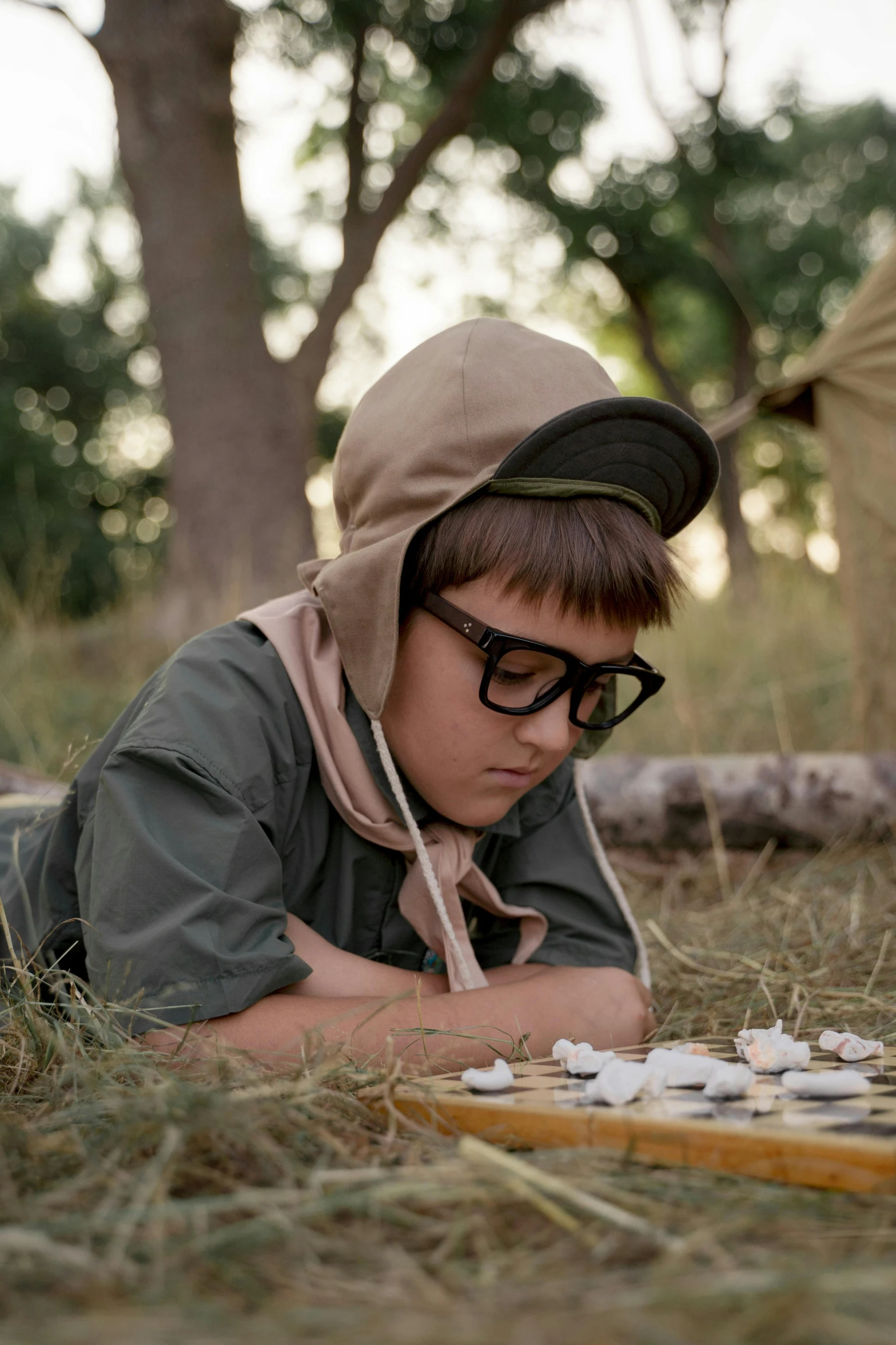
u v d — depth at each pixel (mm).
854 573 3486
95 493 16312
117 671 4840
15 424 15250
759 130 14641
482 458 1419
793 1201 841
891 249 3434
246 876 1340
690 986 1895
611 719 1711
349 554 1467
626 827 2852
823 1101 1026
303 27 10164
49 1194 825
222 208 7355
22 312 17438
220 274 7363
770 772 2787
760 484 17969
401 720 1471
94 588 12109
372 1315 647
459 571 1374
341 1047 1158
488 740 1420
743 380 17297
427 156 9078
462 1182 854
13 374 17328
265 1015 1280
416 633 1436
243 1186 852
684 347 18969
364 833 1535
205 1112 927
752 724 4000
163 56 7109
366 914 1610
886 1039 1464
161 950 1252
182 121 7195
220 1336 618
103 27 7090
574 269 16578
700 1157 918
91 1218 781
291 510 7496
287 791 1487
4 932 1601
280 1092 1027
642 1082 1056
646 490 1464
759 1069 1159
